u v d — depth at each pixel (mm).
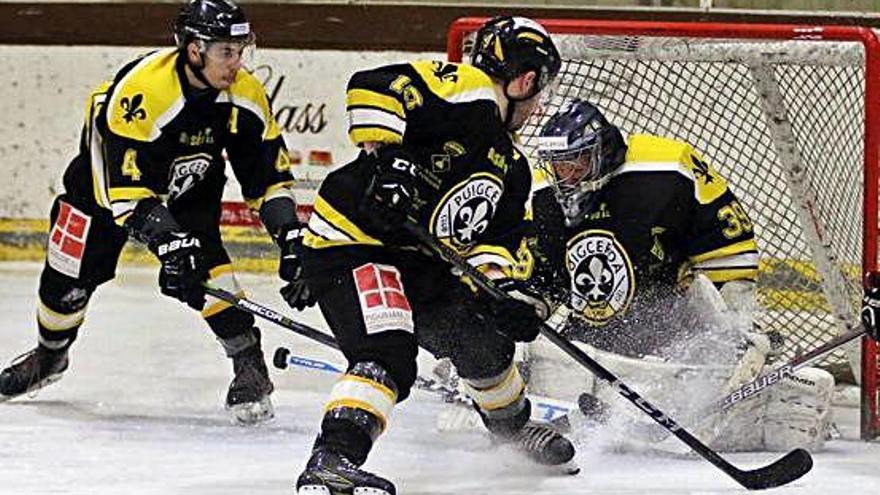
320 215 9891
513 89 9836
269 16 22453
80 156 13133
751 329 12414
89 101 12742
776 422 12109
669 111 14508
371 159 9664
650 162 12445
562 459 10852
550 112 14258
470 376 10680
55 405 13828
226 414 13609
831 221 13836
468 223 9859
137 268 22750
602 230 12445
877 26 20062
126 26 23000
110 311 19391
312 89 22391
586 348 12359
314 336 11438
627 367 12070
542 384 12734
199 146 12281
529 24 9891
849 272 13789
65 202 13133
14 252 23547
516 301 9742
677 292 12680
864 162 12719
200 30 11719
